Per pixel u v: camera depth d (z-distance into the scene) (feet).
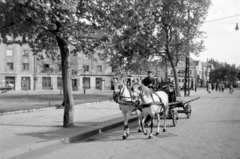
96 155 21.04
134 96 26.73
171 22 89.71
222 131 30.40
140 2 30.27
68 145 24.70
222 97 103.71
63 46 31.24
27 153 21.03
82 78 192.34
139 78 31.14
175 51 97.66
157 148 22.84
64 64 31.78
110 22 30.86
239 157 19.84
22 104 57.82
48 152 22.18
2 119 37.37
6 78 169.17
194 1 86.58
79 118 39.73
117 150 22.49
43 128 30.68
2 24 23.79
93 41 31.35
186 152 21.36
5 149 21.15
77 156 20.86
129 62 86.99
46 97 87.40
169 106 36.06
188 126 34.47
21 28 24.23
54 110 48.83
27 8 22.17
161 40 90.43
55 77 184.65
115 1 29.01
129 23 31.63
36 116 40.60
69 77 32.24
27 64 176.14
